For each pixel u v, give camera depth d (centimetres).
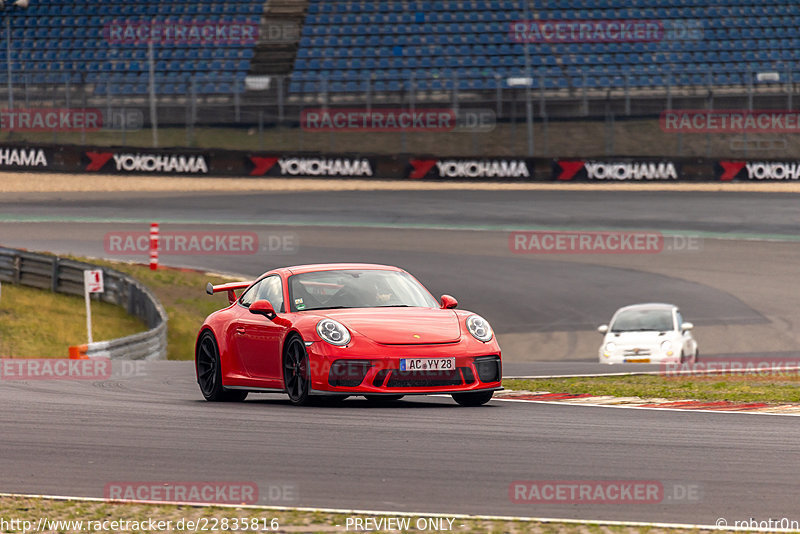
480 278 10344
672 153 16512
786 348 8075
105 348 5828
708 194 14625
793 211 13538
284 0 19738
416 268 10725
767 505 1850
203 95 17525
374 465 2231
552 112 17200
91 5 19775
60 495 1969
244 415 3047
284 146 16838
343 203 14312
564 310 9269
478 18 19250
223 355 3488
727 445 2491
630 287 10000
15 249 9319
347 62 18238
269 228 12812
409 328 3136
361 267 3616
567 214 13462
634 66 17962
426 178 15475
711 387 4091
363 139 17050
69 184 15412
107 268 8862
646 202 14150
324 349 3062
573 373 5091
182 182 15450
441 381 3095
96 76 18212
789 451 2402
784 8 19138
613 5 19188
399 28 19025
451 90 17338
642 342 6800
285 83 17525
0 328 7481
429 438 2586
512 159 15350
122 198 14775
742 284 10056
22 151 15512
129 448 2472
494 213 13575
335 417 2973
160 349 6938
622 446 2473
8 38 17800
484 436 2620
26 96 17200
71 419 2992
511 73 17862
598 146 16638
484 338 3216
